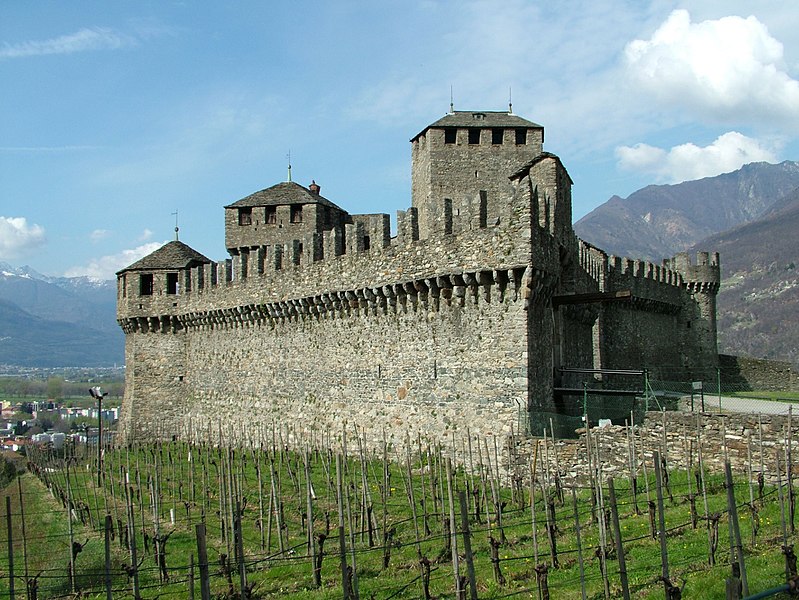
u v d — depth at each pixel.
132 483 41.66
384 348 41.47
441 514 26.42
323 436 46.12
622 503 26.11
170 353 63.69
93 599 23.61
